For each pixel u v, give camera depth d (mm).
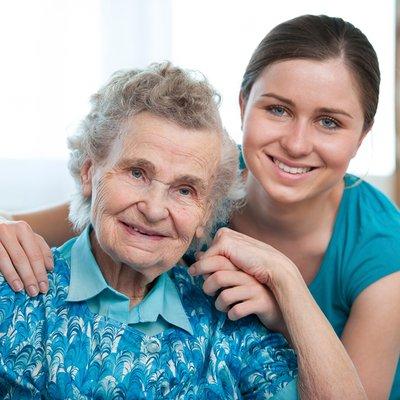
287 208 1916
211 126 1494
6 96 3939
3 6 3914
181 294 1707
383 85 4699
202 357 1629
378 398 1836
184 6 4297
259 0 4383
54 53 4008
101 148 1515
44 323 1542
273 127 1776
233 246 1667
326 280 2014
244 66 4363
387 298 1873
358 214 2018
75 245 1642
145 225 1481
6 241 1588
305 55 1716
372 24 4660
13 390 1532
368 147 2174
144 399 1528
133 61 4172
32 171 3996
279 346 1672
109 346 1538
